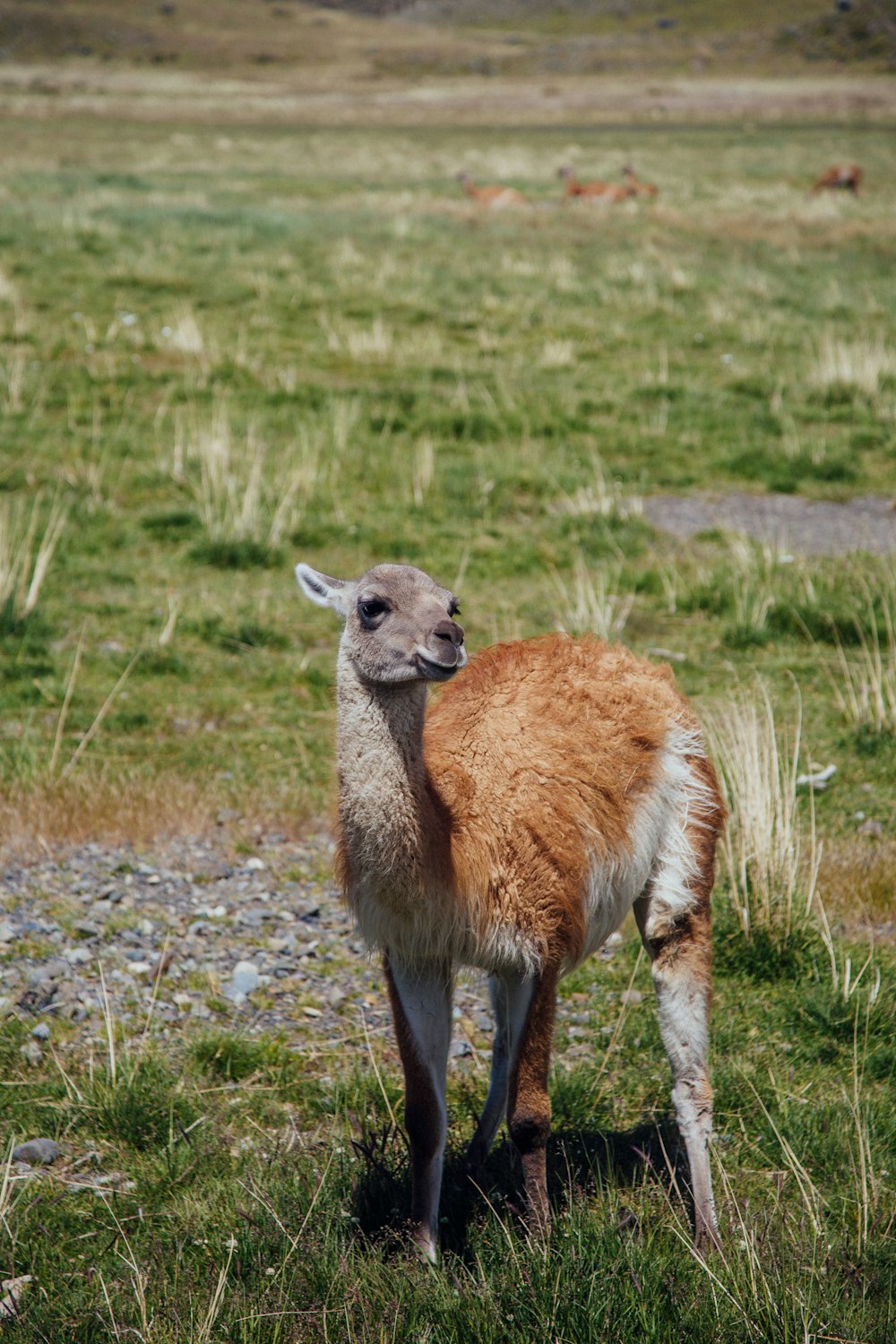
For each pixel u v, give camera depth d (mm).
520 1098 14172
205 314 75188
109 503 46375
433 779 14156
